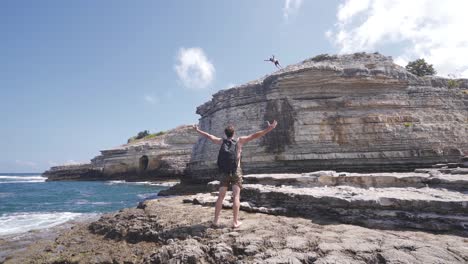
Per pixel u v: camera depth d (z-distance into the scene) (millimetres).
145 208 10211
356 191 8000
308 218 7215
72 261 6508
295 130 23141
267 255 4617
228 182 6395
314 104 23438
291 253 4582
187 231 6414
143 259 5719
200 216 7785
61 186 47562
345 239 5168
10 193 34188
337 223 6586
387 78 23719
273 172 23250
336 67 23891
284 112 23922
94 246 7391
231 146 6391
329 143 22547
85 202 24078
